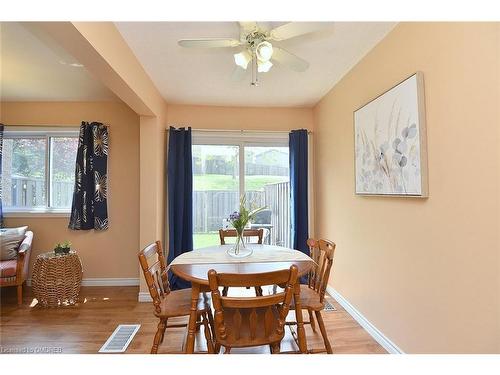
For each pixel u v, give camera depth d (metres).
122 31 2.02
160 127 3.35
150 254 2.03
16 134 3.65
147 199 3.20
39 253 3.57
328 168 3.31
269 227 3.83
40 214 3.57
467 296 1.42
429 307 1.68
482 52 1.33
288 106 3.81
